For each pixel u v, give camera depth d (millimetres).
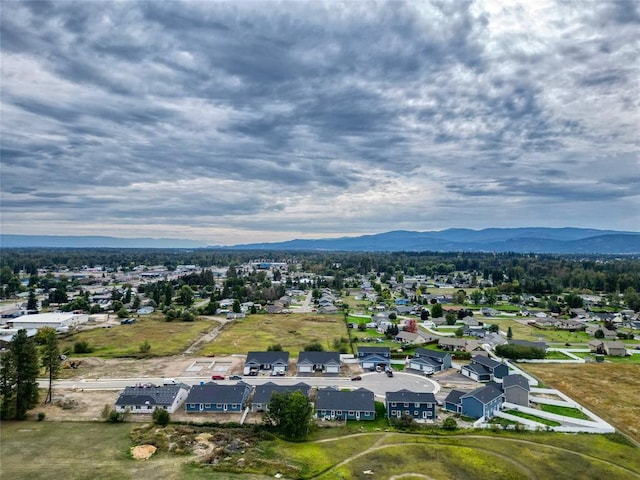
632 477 52719
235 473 52906
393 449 59312
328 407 70000
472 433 64438
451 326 148375
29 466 54094
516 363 103312
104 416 68375
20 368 68250
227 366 98438
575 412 72500
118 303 173125
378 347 105750
